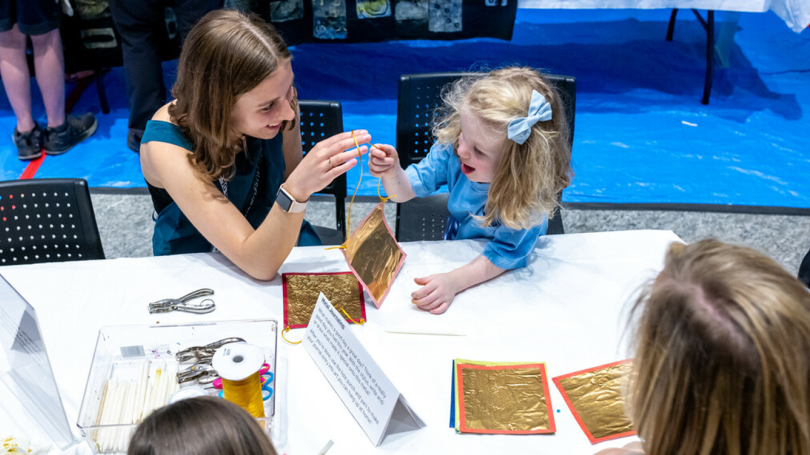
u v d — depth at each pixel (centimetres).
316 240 182
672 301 64
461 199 152
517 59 389
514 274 140
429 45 403
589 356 121
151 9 277
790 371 59
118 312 129
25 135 308
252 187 163
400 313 130
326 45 398
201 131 133
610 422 108
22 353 105
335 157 123
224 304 132
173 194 140
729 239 74
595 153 319
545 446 104
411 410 104
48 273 139
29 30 279
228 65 123
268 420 103
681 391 65
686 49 402
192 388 98
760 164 312
